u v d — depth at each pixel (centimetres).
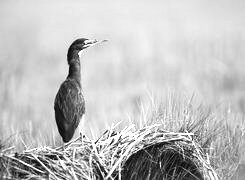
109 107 1716
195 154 796
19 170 713
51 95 2012
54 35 4194
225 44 2972
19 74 2423
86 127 1205
